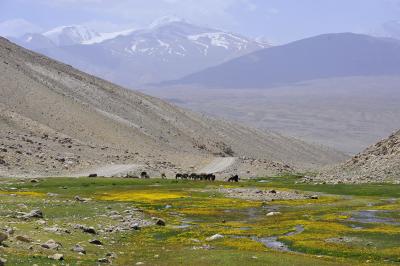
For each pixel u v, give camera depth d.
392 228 66.94
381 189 126.38
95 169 155.25
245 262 43.12
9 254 37.44
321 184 145.88
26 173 133.50
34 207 69.12
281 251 51.97
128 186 119.31
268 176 187.50
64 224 55.56
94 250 45.88
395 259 49.78
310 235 61.16
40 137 176.50
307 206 95.19
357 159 174.75
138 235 58.59
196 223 71.81
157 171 168.62
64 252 42.16
